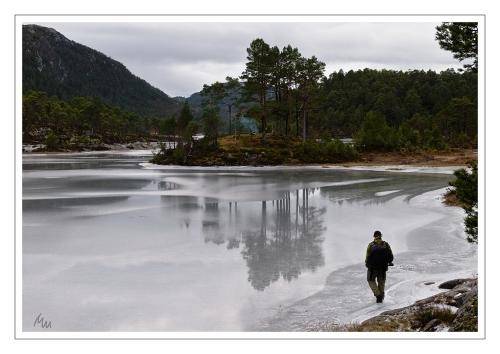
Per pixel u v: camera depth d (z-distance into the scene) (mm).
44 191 34250
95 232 19766
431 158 67438
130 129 177500
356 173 51750
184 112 78688
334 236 19031
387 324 9133
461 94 175625
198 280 13094
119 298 11602
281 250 16641
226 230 20219
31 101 138500
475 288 10078
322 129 154500
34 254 16000
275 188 36469
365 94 183250
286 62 79312
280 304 11133
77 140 132000
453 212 24938
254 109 79812
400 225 21375
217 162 64938
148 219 22922
